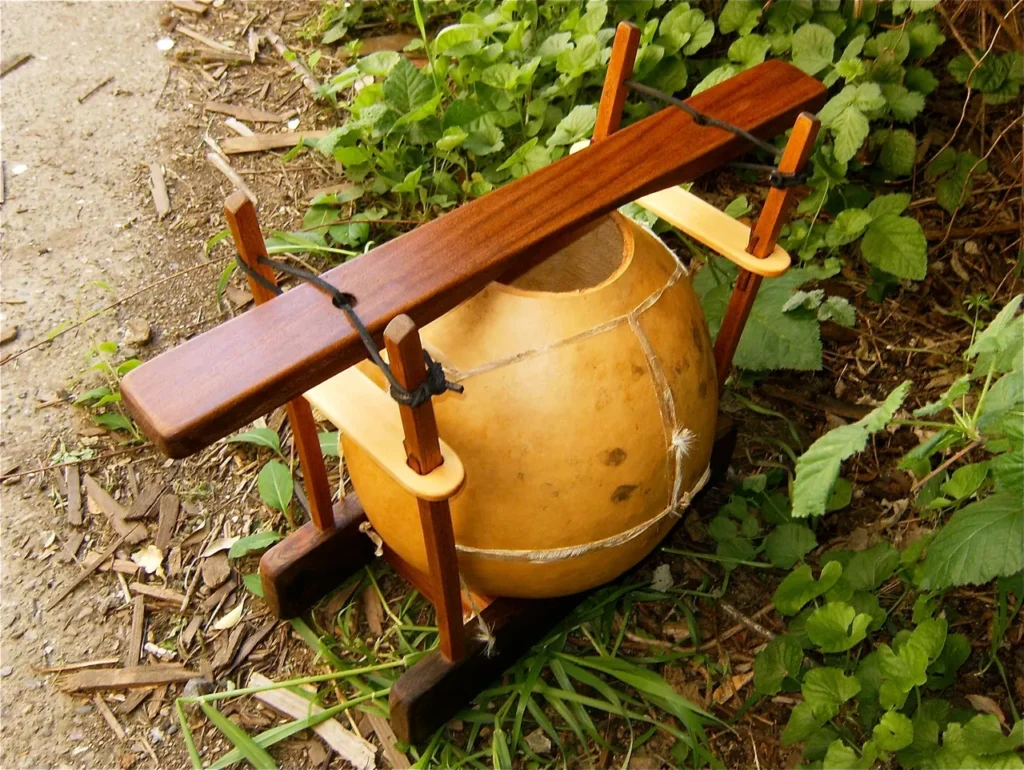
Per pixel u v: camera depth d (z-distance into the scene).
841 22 2.51
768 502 2.04
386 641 1.86
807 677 1.61
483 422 1.37
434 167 2.61
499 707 1.77
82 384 2.30
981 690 1.78
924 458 1.80
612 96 1.58
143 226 2.66
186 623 1.90
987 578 1.42
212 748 1.73
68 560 2.00
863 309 2.41
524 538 1.46
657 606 1.93
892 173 2.55
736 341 1.79
